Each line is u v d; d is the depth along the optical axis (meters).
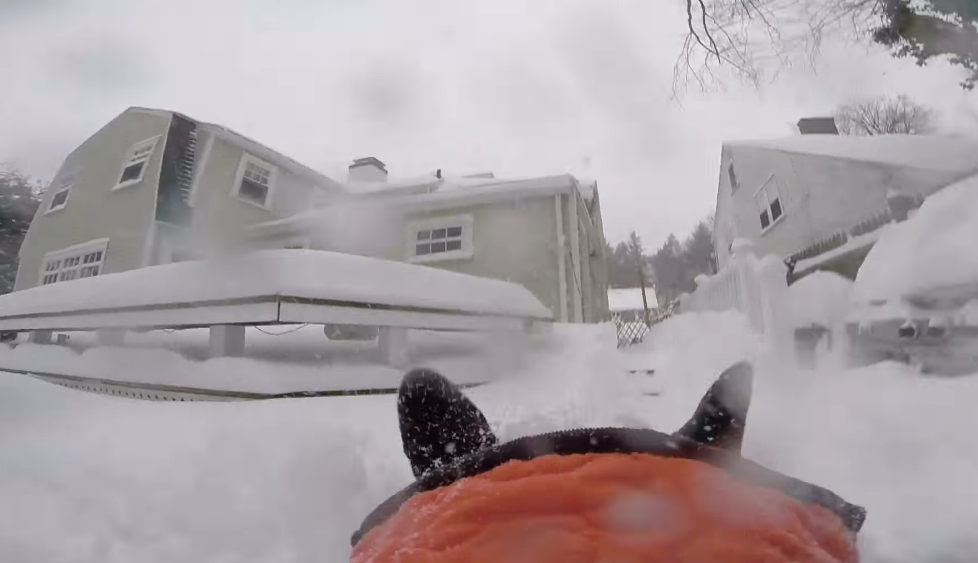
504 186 9.36
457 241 9.77
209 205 11.56
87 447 1.93
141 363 4.75
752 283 4.60
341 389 4.00
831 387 2.66
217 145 12.04
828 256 6.57
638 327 10.34
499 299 5.79
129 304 4.44
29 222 14.83
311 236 10.70
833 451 1.77
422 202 9.88
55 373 5.79
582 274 9.91
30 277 13.10
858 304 3.40
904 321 2.96
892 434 1.84
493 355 5.35
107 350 5.39
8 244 14.55
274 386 3.73
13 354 7.00
